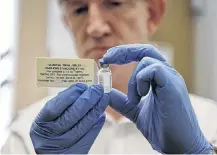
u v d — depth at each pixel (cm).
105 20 97
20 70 140
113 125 113
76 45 105
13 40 139
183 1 149
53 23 138
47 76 69
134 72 76
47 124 72
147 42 112
